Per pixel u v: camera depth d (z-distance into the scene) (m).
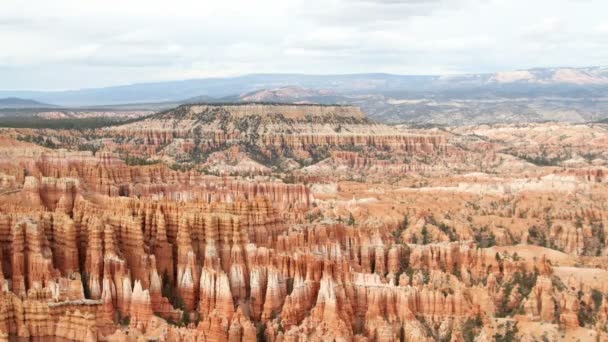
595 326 152.38
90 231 156.25
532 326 153.12
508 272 173.88
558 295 159.88
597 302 160.50
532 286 166.88
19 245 151.38
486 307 160.38
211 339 137.00
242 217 173.75
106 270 149.38
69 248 154.88
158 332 139.25
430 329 152.12
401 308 151.88
